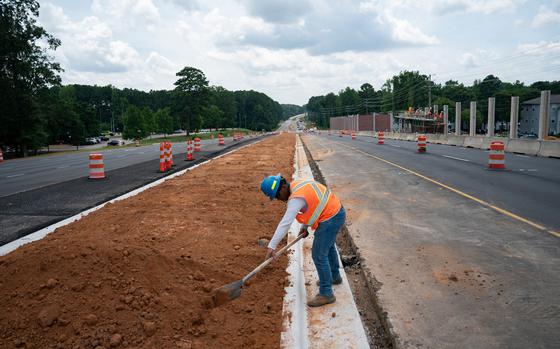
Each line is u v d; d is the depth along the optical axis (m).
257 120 191.62
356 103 167.75
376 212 8.26
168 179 12.91
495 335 3.55
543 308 3.99
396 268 5.16
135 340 3.42
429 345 3.44
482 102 104.38
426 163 17.17
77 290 3.94
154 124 94.56
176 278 4.43
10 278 4.19
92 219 7.36
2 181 13.94
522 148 22.31
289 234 6.67
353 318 3.92
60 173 16.17
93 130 91.56
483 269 5.02
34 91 41.31
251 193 10.16
